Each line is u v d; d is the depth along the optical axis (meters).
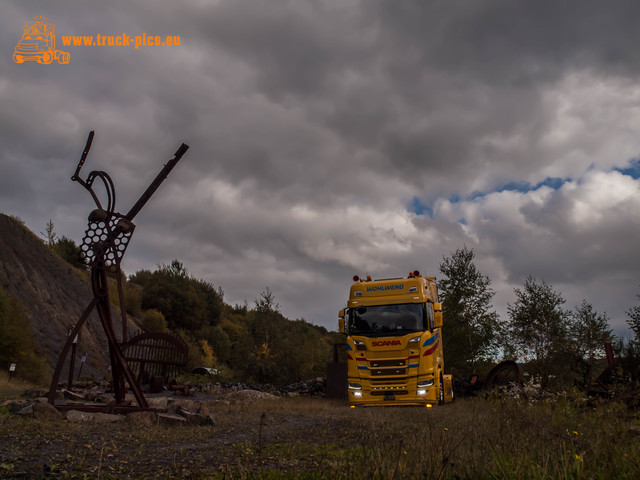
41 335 32.50
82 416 9.45
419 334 15.72
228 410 13.13
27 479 4.61
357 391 15.87
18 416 9.12
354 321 16.50
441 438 4.57
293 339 32.72
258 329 32.09
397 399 15.52
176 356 11.84
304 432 8.74
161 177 11.25
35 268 39.22
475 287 27.25
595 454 4.31
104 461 5.66
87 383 22.77
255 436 8.22
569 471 3.76
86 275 47.88
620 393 10.17
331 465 4.55
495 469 3.91
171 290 52.59
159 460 5.86
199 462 5.71
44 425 8.05
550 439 5.42
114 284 48.16
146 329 44.34
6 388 20.19
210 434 8.33
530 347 20.02
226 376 30.05
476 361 26.16
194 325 52.09
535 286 21.70
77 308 39.66
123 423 9.12
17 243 40.00
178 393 18.97
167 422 9.45
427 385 15.45
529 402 9.34
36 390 14.62
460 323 26.67
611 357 12.77
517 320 21.05
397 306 16.33
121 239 11.17
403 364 15.62
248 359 31.09
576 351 18.50
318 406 16.41
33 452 5.92
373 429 8.20
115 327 40.03
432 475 3.70
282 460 5.65
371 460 4.05
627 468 3.93
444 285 27.67
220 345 49.00
